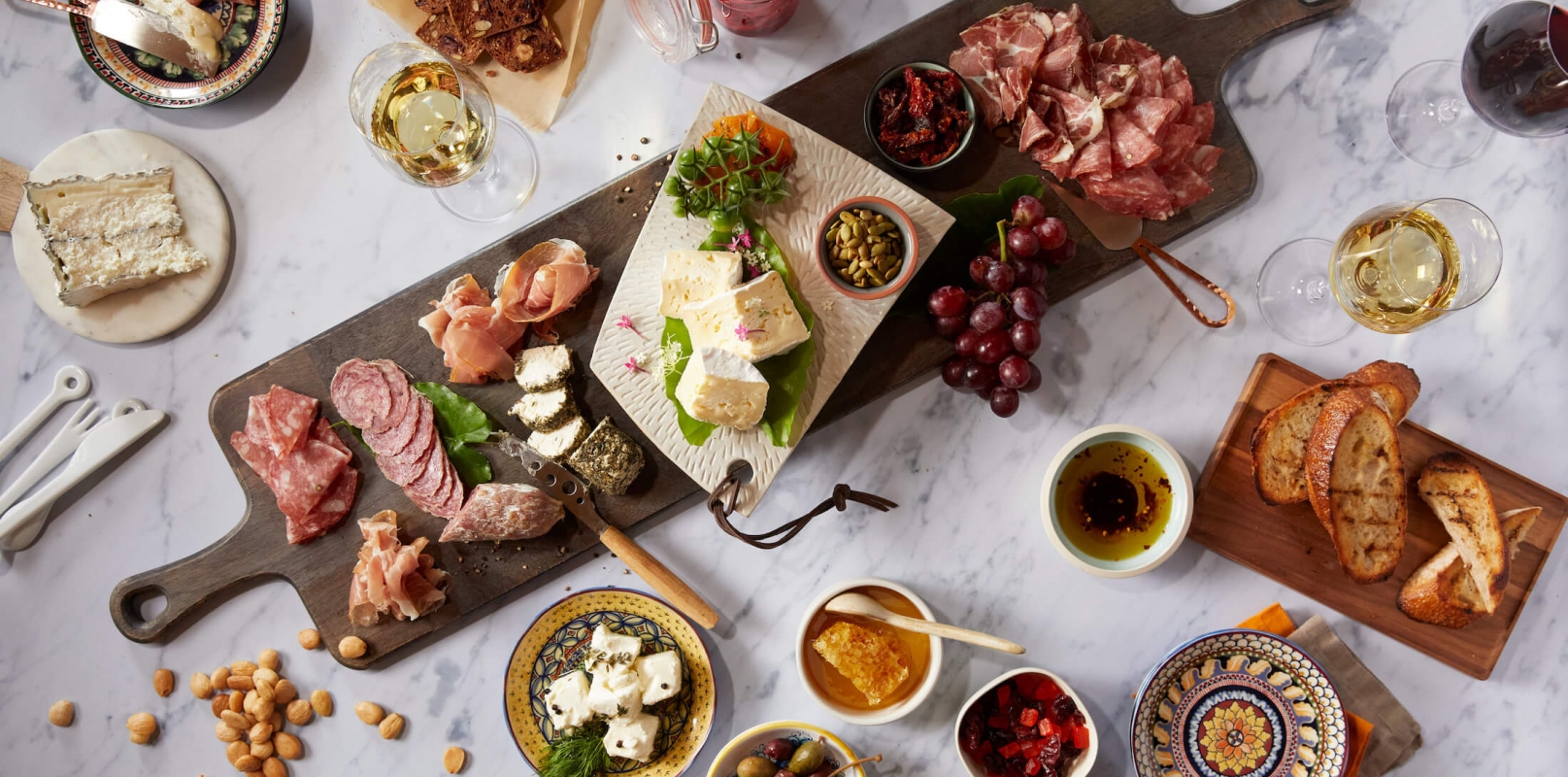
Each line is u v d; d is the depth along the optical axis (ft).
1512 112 5.24
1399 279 5.30
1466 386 6.14
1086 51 5.74
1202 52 5.93
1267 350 6.07
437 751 6.27
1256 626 5.98
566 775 5.73
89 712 6.32
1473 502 5.76
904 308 5.75
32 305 6.28
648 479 5.97
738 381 5.17
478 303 5.91
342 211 6.25
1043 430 6.14
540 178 6.20
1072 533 5.90
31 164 6.23
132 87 6.07
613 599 5.88
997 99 5.76
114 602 6.08
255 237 6.27
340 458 5.97
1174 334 6.09
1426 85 6.06
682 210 5.43
